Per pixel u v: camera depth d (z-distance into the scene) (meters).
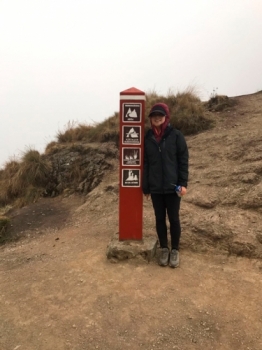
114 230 4.03
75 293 2.71
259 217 3.52
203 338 2.15
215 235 3.34
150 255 3.10
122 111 3.03
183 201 4.19
